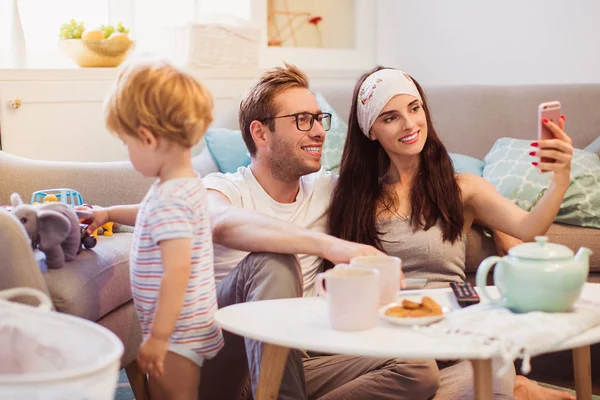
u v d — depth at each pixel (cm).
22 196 237
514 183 255
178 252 145
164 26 357
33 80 295
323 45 409
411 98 198
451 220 200
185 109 147
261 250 168
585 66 336
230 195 197
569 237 242
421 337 126
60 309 168
